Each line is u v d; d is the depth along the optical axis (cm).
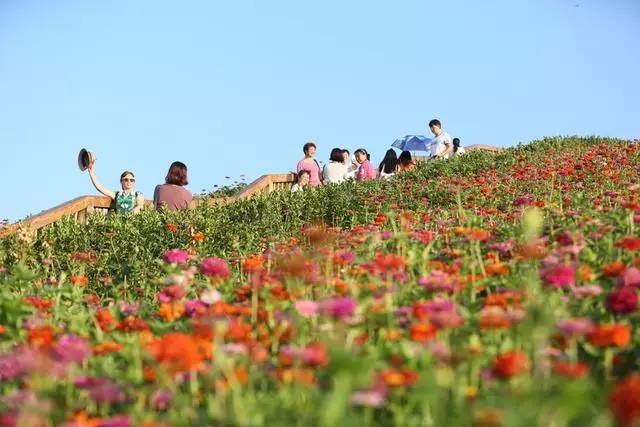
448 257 966
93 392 535
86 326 771
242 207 1950
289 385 527
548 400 433
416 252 923
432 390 478
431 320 554
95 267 1529
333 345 444
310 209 1983
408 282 797
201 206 1869
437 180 2250
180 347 505
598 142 3178
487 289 793
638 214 1138
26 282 1112
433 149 2725
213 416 494
